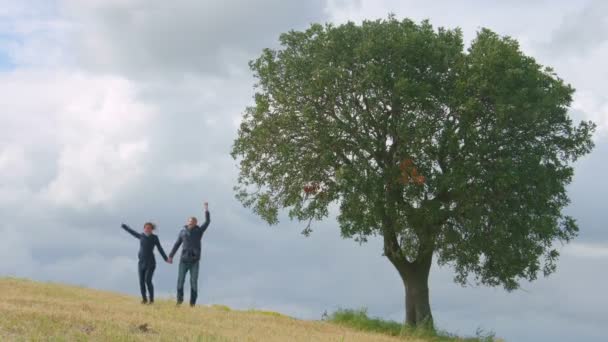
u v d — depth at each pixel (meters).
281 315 23.83
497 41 25.17
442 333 25.23
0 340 11.78
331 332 20.70
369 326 25.08
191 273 21.48
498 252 25.23
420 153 25.05
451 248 26.16
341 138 26.05
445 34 27.17
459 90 24.56
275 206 28.23
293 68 26.42
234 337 15.41
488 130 25.09
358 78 25.38
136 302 21.69
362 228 25.22
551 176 25.64
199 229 21.67
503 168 24.39
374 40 25.34
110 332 13.45
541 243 26.25
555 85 26.25
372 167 25.30
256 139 27.45
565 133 26.62
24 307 15.84
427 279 27.89
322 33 26.69
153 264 21.09
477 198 24.73
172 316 18.14
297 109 26.39
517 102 24.28
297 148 26.77
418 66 25.77
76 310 16.72
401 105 25.36
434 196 26.06
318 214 27.00
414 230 26.34
